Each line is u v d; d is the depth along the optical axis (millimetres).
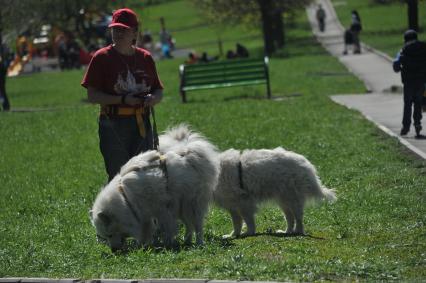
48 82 53750
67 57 70688
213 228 12531
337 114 24938
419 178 14695
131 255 9820
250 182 11758
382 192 13766
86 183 16906
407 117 19734
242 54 58219
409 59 19344
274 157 11805
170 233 10523
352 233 10961
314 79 39375
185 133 11461
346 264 8664
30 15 57625
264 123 24078
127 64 11273
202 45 81688
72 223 13047
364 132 20906
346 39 54344
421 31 54656
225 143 20547
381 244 9953
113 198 10273
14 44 75312
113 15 11328
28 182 17453
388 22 73312
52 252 10719
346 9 91062
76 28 75875
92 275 9055
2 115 32656
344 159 17469
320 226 11969
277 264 8680
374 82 35812
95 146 22594
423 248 9414
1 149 23047
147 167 10469
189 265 9070
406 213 11961
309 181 11836
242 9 65625
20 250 11016
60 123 28500
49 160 20609
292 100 30562
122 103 11203
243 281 8156
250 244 10367
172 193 10492
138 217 10391
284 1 63625
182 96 33344
